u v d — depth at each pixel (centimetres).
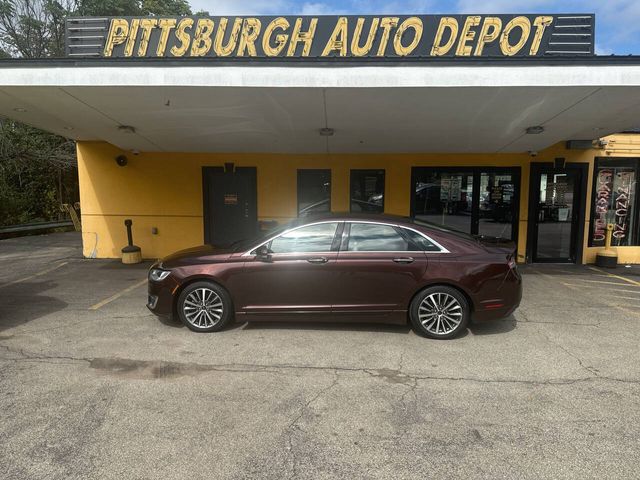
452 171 1005
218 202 1025
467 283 499
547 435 317
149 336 518
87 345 489
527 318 596
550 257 1016
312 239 520
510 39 662
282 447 303
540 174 998
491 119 710
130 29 684
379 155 1005
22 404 358
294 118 711
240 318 523
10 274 882
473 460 289
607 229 981
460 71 543
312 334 524
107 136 876
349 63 547
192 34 677
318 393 381
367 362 446
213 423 332
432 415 345
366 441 310
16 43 1950
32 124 798
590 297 712
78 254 1132
